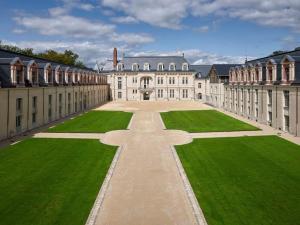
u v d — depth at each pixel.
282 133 41.91
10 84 37.44
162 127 47.66
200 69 129.00
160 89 118.00
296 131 39.84
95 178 22.45
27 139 36.75
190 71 117.94
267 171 24.19
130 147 33.28
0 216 16.30
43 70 51.28
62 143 34.69
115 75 117.44
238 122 53.28
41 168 24.91
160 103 101.19
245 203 17.95
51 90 52.97
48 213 16.64
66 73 63.88
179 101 111.56
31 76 44.44
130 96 118.38
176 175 23.36
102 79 106.56
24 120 41.75
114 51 120.12
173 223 15.58
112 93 118.38
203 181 21.91
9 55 43.75
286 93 43.31
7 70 38.19
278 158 28.16
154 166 25.84
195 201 18.27
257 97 54.81
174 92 118.44
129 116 63.00
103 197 18.91
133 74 117.25
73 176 22.89
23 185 20.92
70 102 65.81
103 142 35.59
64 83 62.19
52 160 27.34
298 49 49.34
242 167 25.34
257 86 54.38
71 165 25.83
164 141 36.56
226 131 43.28
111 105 92.75
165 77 117.75
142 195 19.28
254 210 16.98
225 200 18.42
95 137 38.72
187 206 17.59
